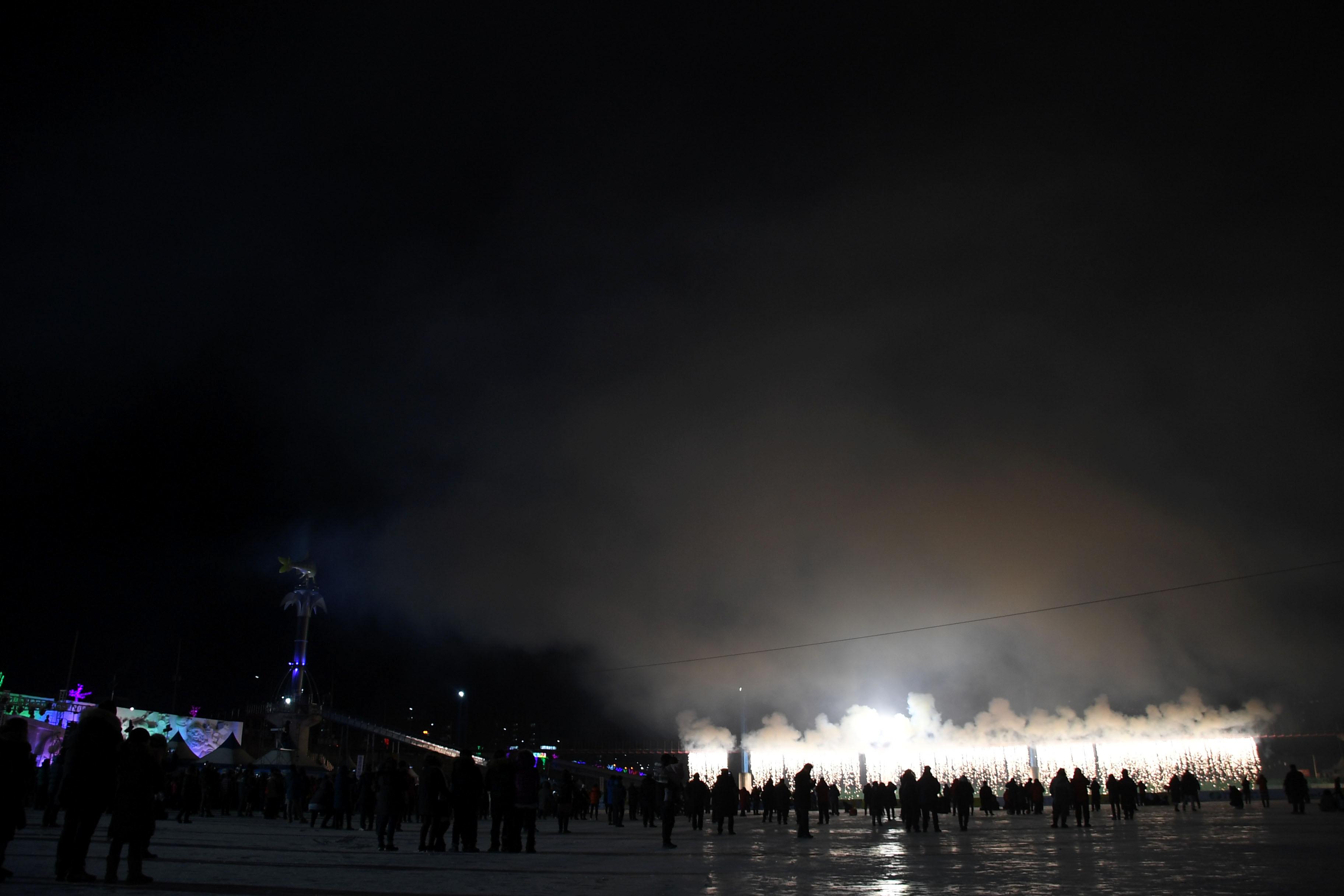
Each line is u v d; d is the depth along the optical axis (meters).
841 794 91.31
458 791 20.73
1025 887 12.92
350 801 29.84
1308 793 47.09
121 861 14.93
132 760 12.02
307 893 11.35
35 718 42.12
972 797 32.88
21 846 16.80
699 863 17.73
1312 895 11.64
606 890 12.50
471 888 12.63
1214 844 21.91
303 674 88.56
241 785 41.16
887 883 13.73
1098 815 44.97
